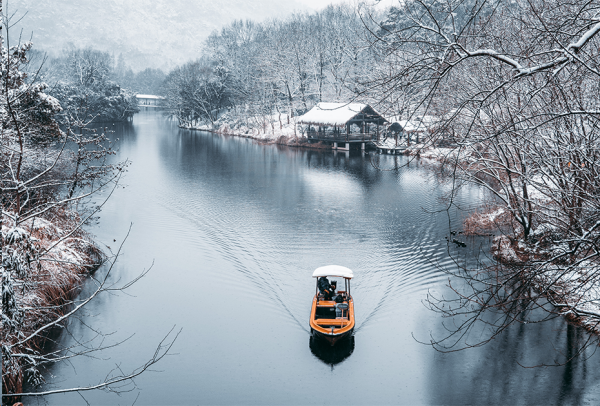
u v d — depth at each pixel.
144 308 21.92
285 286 24.36
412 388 16.03
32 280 13.85
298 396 15.77
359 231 32.94
